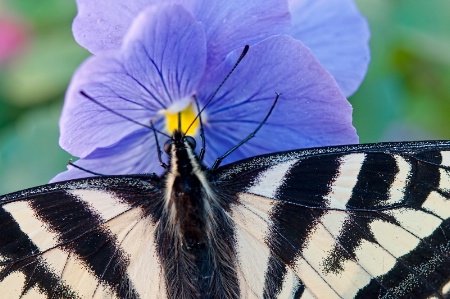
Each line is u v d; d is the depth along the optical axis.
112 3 0.22
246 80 0.24
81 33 0.23
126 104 0.23
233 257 0.24
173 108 0.24
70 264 0.23
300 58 0.23
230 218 0.24
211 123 0.25
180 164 0.24
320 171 0.23
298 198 0.23
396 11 0.29
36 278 0.23
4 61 0.30
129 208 0.24
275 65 0.23
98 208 0.24
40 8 0.30
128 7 0.22
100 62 0.21
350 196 0.23
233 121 0.24
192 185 0.24
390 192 0.23
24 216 0.23
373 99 0.29
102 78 0.22
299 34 0.26
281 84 0.24
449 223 0.23
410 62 0.29
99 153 0.24
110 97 0.23
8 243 0.23
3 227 0.23
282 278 0.24
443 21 0.29
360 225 0.23
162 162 0.24
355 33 0.26
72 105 0.22
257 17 0.23
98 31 0.23
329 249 0.23
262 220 0.24
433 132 0.29
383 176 0.23
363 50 0.26
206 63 0.24
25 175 0.29
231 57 0.23
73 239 0.23
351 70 0.26
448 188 0.23
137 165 0.25
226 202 0.24
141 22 0.21
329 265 0.23
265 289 0.24
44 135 0.29
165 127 0.25
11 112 0.30
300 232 0.23
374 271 0.23
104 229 0.24
